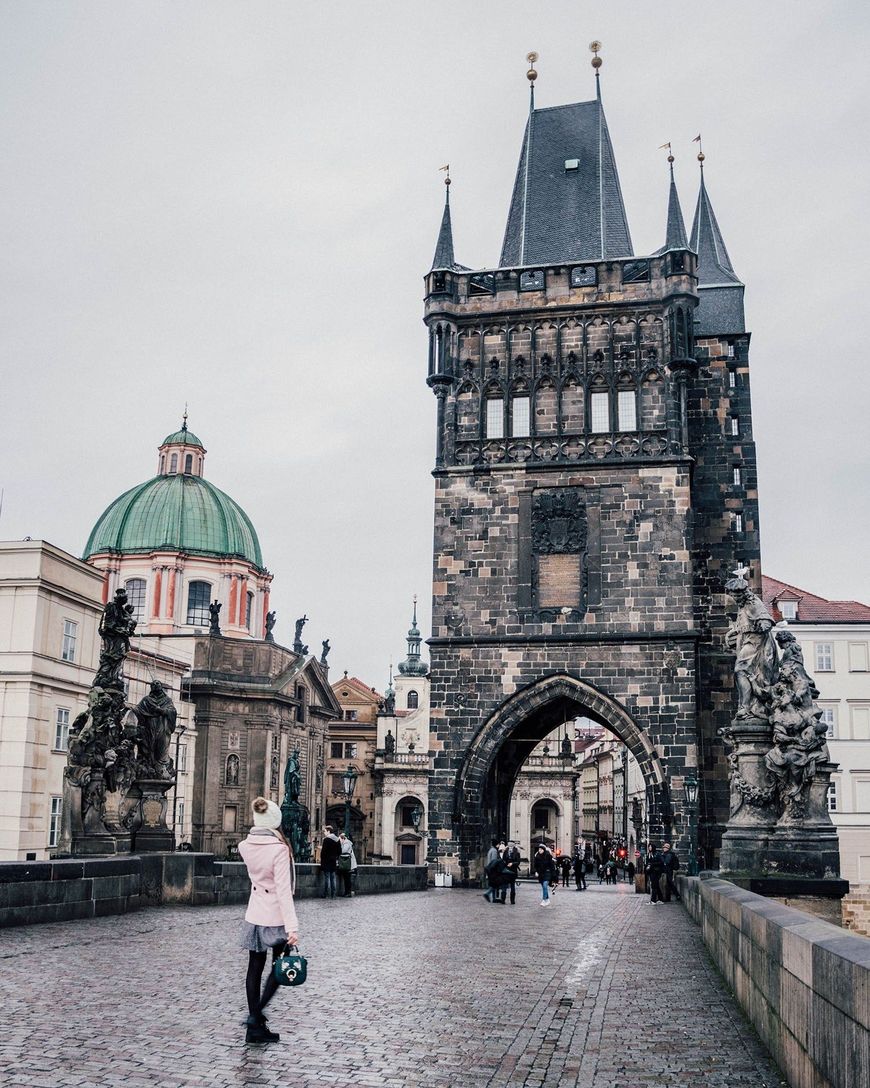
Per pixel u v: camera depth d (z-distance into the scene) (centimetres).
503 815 6650
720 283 6875
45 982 1736
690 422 6556
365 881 4994
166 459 13475
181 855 3331
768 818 3300
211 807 11106
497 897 4641
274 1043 1358
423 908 3972
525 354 6347
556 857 7269
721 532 6419
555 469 6159
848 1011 886
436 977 2012
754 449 6488
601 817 18162
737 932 1783
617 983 2008
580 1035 1499
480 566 6147
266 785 11538
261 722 11556
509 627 6062
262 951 1373
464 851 5938
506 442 6247
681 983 2023
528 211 6969
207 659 11356
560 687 5972
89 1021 1434
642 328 6259
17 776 7112
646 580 5981
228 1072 1198
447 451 6300
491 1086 1207
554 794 14638
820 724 3322
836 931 1122
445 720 6053
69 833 3372
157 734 3834
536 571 6094
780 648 3444
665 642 5903
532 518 6144
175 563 12356
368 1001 1705
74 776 3416
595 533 6069
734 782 3409
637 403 6178
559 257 6762
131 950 2177
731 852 3281
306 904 3972
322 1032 1441
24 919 2550
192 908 3238
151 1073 1177
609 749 16925
